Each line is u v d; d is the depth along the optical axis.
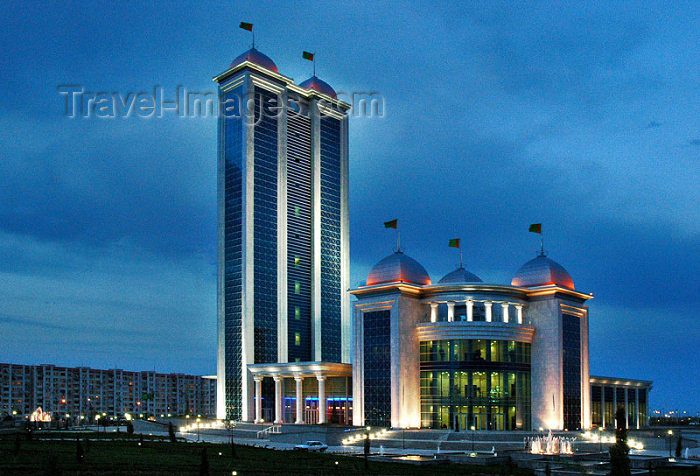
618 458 68.88
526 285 164.62
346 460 103.94
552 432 143.00
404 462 101.31
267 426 169.75
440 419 152.50
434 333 155.12
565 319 162.88
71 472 77.88
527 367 160.00
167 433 176.88
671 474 93.19
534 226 171.38
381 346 157.38
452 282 170.62
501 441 135.00
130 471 80.38
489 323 154.00
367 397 157.88
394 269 160.12
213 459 100.12
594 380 187.00
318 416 184.25
